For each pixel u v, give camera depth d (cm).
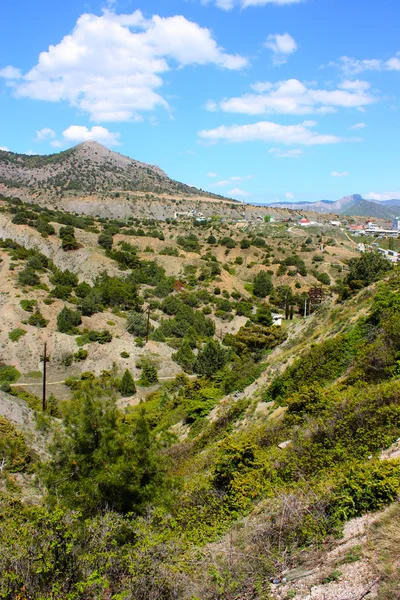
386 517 638
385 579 523
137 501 1058
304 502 764
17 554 647
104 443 1106
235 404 2131
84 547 716
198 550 799
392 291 1925
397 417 965
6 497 1427
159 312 6700
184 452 1933
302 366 1902
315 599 534
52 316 5462
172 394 3825
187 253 10019
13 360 4588
